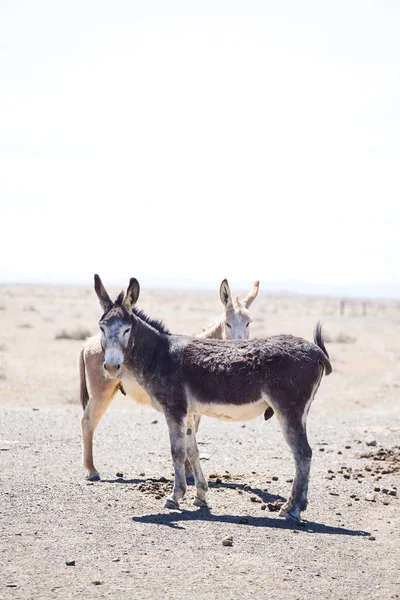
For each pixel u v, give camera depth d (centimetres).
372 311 10744
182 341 988
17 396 2211
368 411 2112
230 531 878
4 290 15662
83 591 679
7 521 876
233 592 693
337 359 3503
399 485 1152
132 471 1198
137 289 953
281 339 959
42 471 1155
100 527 867
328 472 1235
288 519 935
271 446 1478
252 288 1346
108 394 1141
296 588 712
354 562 796
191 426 1002
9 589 675
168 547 809
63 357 3272
